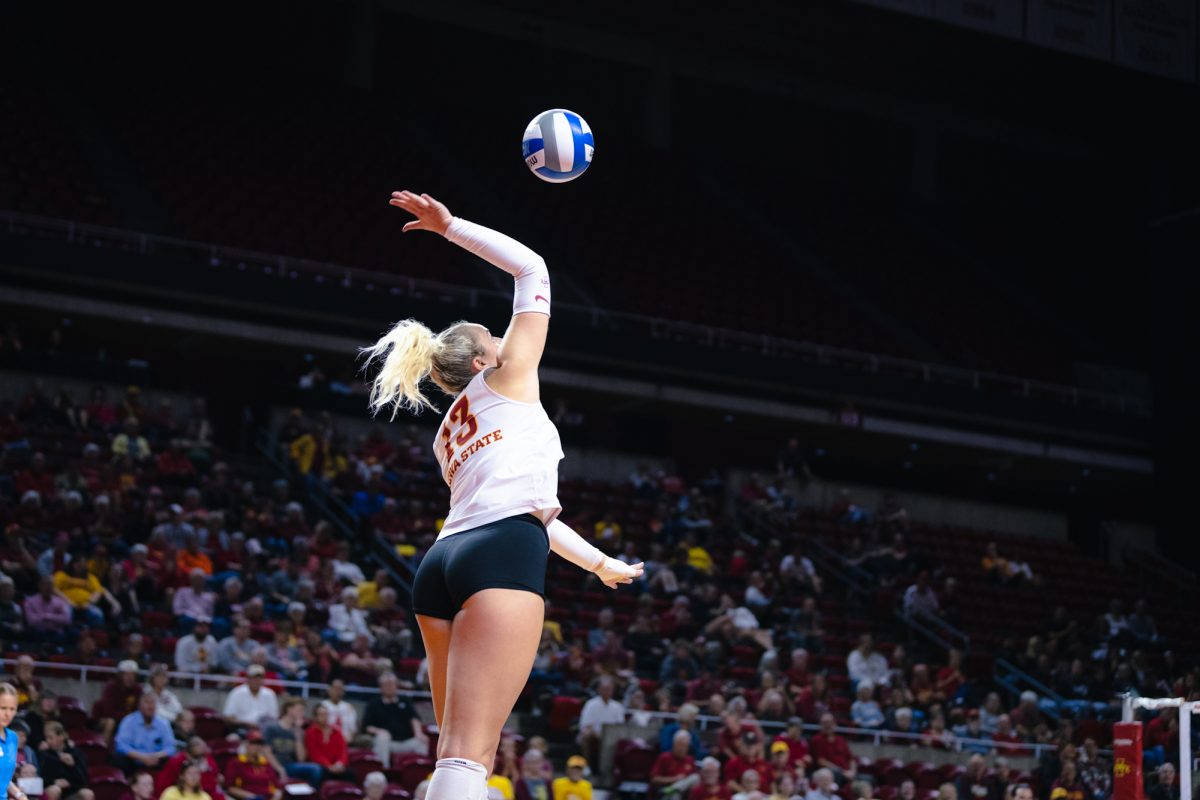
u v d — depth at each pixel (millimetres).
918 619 38938
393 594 29188
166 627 26219
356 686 25297
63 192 43312
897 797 25750
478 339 6281
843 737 28938
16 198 42062
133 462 33656
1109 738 30828
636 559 36344
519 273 6219
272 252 45094
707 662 30734
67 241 37938
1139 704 11406
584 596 34406
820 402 48531
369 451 38750
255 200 47625
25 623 24453
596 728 26344
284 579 28500
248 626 25016
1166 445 49844
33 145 45656
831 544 44250
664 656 31453
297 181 49688
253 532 31375
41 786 18094
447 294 45844
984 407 49531
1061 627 40188
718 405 47094
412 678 27344
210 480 33438
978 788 25906
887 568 41594
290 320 41719
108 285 38406
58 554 26344
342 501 36094
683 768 24359
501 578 5727
